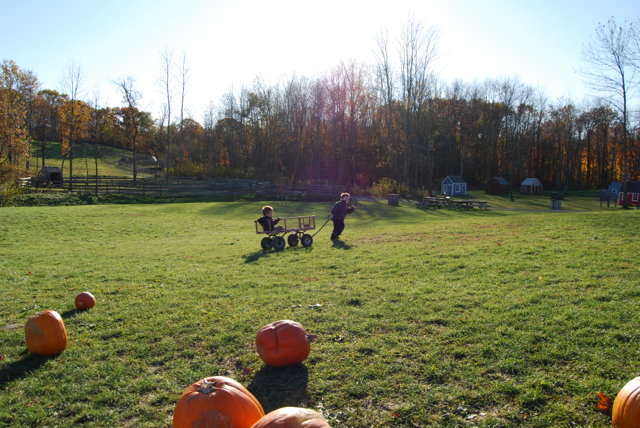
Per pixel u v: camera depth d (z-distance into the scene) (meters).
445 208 35.66
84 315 6.54
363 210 32.09
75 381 4.42
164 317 6.33
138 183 44.03
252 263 10.67
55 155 79.88
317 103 60.09
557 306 5.93
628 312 5.48
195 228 21.75
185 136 84.19
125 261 11.70
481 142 77.25
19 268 10.65
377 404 3.77
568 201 49.75
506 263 8.89
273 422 2.46
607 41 31.17
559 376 4.05
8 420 3.69
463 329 5.30
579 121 69.44
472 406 3.67
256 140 69.00
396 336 5.22
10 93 37.47
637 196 40.75
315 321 5.98
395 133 56.75
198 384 3.25
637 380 3.18
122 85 46.34
